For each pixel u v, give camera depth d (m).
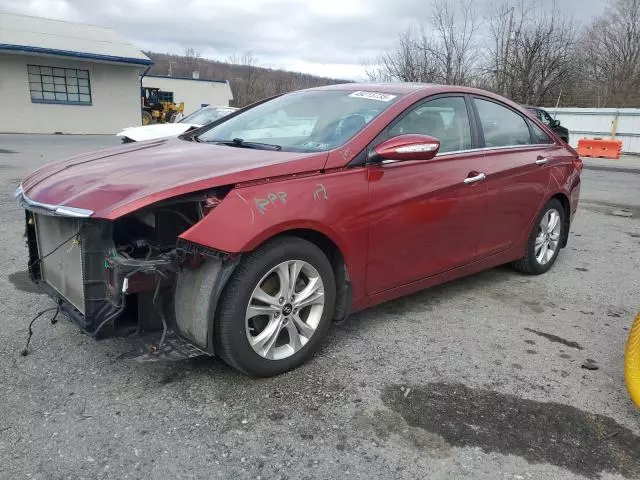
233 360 2.89
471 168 4.05
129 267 2.61
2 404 2.71
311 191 3.05
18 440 2.46
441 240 3.91
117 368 3.11
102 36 26.69
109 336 2.77
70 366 3.11
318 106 3.98
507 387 3.11
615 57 37.69
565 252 6.27
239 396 2.88
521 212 4.68
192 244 2.67
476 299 4.53
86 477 2.25
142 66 26.06
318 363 3.28
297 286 3.14
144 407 2.75
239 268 2.82
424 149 3.25
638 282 5.19
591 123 25.27
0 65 22.48
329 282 3.21
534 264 5.11
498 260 4.63
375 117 3.54
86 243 2.70
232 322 2.81
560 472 2.42
